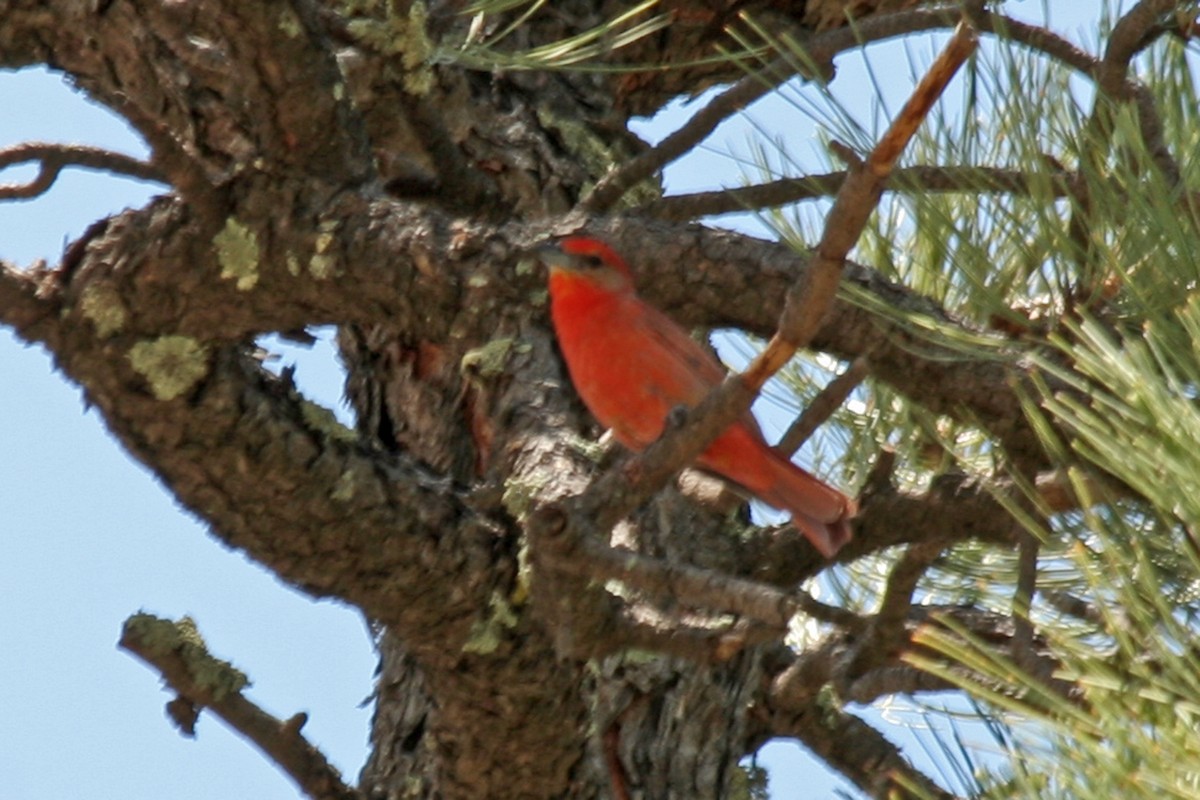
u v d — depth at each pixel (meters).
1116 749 4.04
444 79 9.21
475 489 6.91
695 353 7.98
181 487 6.70
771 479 7.40
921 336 6.64
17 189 7.68
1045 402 4.64
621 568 5.25
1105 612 4.36
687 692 8.13
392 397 9.21
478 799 7.32
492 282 7.20
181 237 6.74
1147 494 4.27
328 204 7.04
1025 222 7.33
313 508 6.54
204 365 6.52
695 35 10.41
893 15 7.80
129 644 6.91
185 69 8.31
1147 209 6.13
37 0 8.59
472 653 6.71
